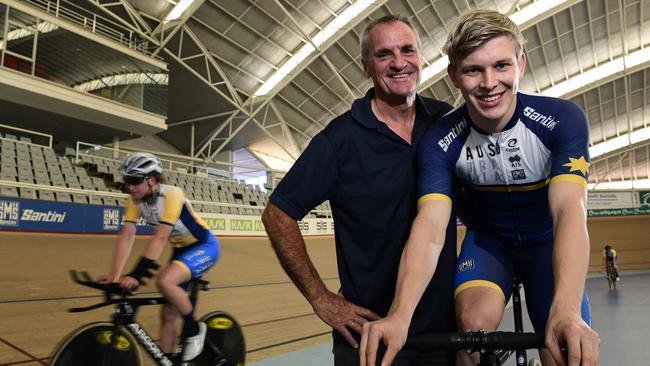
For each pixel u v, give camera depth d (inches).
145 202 77.9
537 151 44.2
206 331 88.1
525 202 48.2
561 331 28.5
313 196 49.2
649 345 156.9
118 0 517.7
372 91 53.6
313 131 764.6
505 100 37.5
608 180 1070.4
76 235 343.6
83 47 474.9
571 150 39.9
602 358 141.3
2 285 185.5
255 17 577.0
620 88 827.4
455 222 52.3
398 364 48.4
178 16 554.9
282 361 126.0
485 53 35.9
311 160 48.9
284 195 48.9
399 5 610.2
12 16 416.8
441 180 45.3
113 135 560.7
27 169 395.5
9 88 413.4
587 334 27.5
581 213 36.4
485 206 51.4
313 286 48.5
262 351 135.7
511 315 222.8
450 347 32.5
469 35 36.1
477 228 56.1
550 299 51.4
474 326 42.1
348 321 47.0
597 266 690.8
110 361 72.2
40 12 437.1
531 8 657.6
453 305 51.1
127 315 73.9
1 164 380.5
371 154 49.3
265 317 183.8
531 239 51.2
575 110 42.3
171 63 605.9
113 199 433.1
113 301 73.3
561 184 38.9
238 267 324.2
